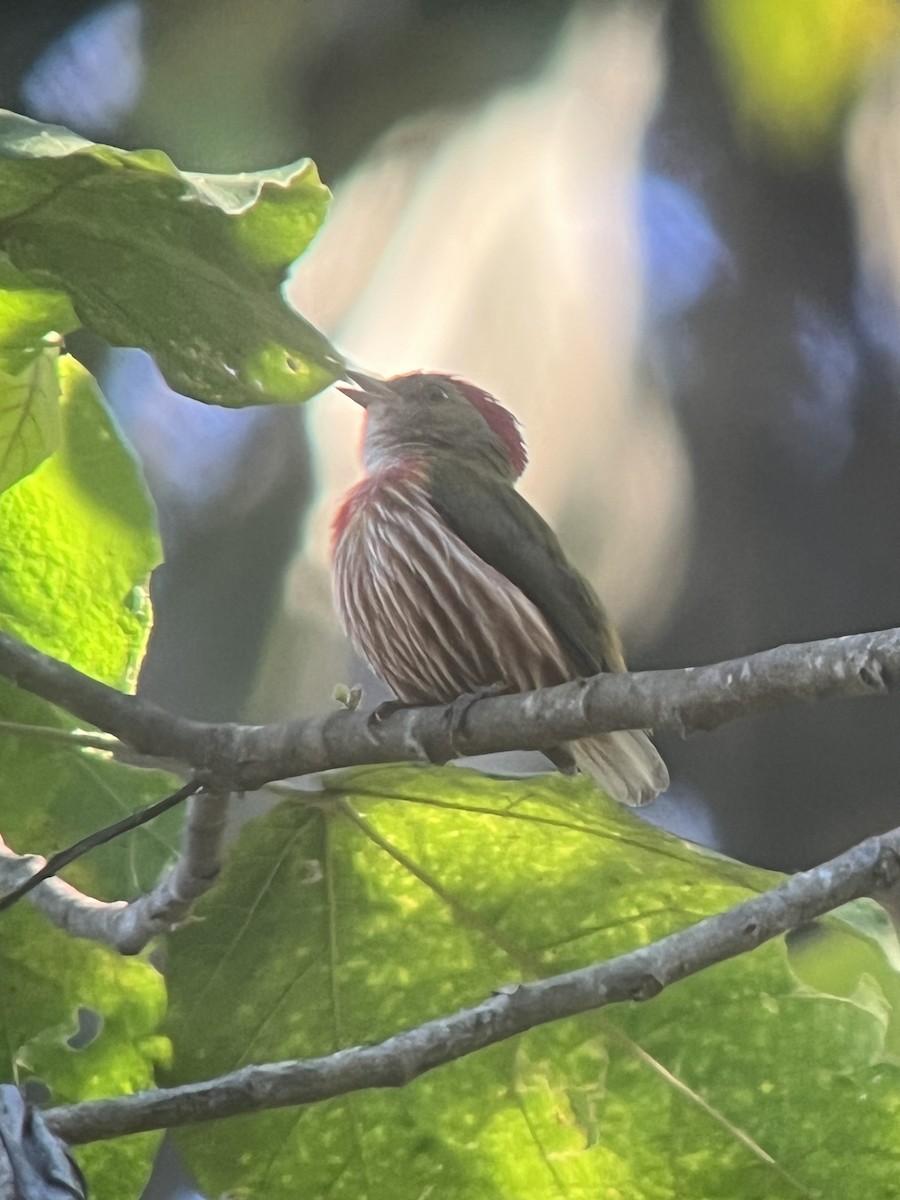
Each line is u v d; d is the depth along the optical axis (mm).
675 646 13141
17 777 7961
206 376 6676
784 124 9422
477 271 11828
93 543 8352
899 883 6457
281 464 13469
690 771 14062
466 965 7797
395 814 7543
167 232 6023
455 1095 7672
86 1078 7754
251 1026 7715
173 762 7945
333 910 7703
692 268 12508
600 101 11695
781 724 14102
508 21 11352
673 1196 7602
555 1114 7648
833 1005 7469
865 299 12727
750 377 12859
